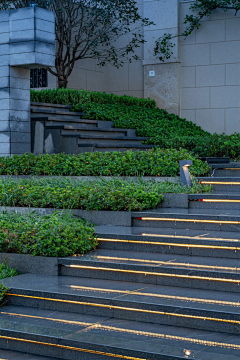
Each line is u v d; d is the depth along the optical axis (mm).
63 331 5105
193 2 17234
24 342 5203
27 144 11977
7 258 6969
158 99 17984
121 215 7973
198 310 5012
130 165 9820
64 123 12586
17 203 8992
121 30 18266
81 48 18094
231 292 5570
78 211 8328
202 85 17312
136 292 5676
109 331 5051
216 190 9336
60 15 16203
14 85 11547
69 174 10188
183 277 5832
